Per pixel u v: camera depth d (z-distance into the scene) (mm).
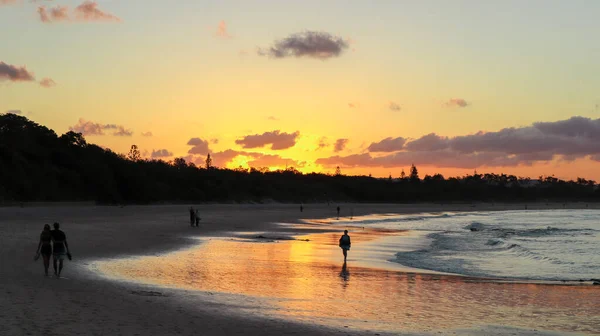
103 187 100438
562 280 22078
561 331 12969
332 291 17281
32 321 10438
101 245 27812
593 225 78688
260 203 156625
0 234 29641
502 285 19859
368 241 40875
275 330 11414
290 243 35750
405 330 12188
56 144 104562
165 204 117438
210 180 149750
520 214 133875
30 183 84812
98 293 14148
